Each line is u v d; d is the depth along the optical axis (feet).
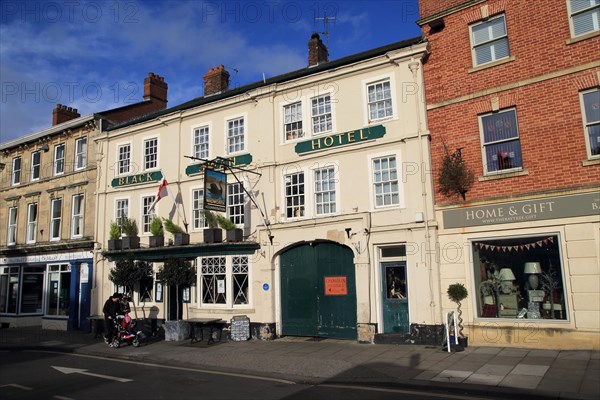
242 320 50.47
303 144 51.44
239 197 55.98
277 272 51.62
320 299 48.75
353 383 30.48
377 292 45.01
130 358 43.39
